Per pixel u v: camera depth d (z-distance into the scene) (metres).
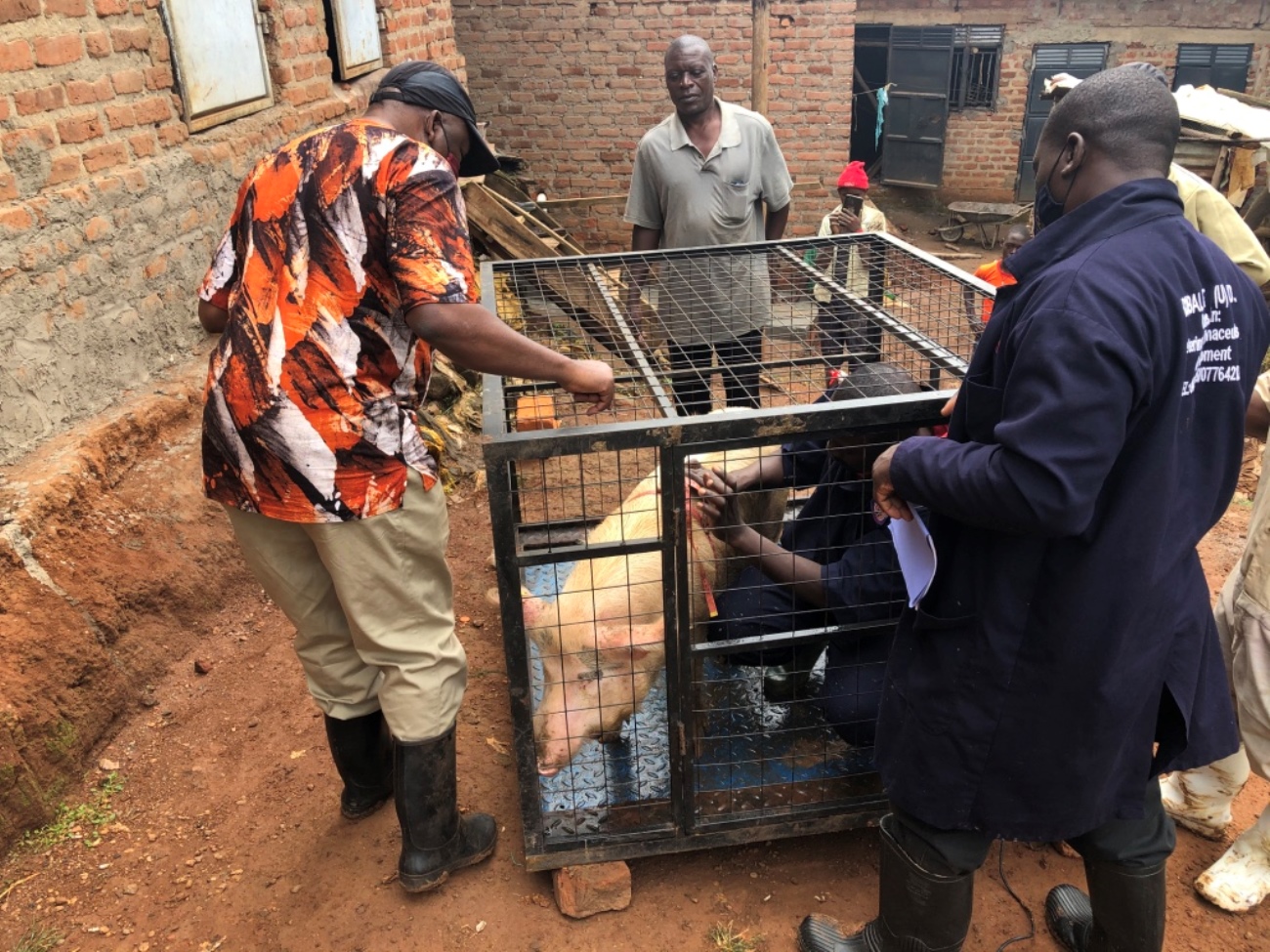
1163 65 14.11
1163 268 1.69
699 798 2.72
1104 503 1.77
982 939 2.53
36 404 3.50
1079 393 1.60
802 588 2.57
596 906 2.57
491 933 2.54
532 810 2.51
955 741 1.95
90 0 3.72
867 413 2.23
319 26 5.55
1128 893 2.07
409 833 2.55
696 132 4.55
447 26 7.61
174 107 4.27
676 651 2.40
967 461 1.74
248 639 3.63
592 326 3.47
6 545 3.03
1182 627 1.91
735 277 3.61
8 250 3.35
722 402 3.46
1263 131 8.84
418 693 2.44
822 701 2.75
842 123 10.21
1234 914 2.59
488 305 3.06
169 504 3.75
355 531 2.25
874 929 2.38
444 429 5.12
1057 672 1.83
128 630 3.33
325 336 2.15
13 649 2.88
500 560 2.25
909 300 3.44
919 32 14.90
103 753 3.08
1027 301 1.75
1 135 3.34
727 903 2.63
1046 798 1.92
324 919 2.58
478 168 2.59
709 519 2.59
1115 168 1.79
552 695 2.68
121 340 3.95
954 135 15.27
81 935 2.53
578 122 10.52
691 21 9.98
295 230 2.15
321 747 3.16
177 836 2.84
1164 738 2.01
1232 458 1.90
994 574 1.86
